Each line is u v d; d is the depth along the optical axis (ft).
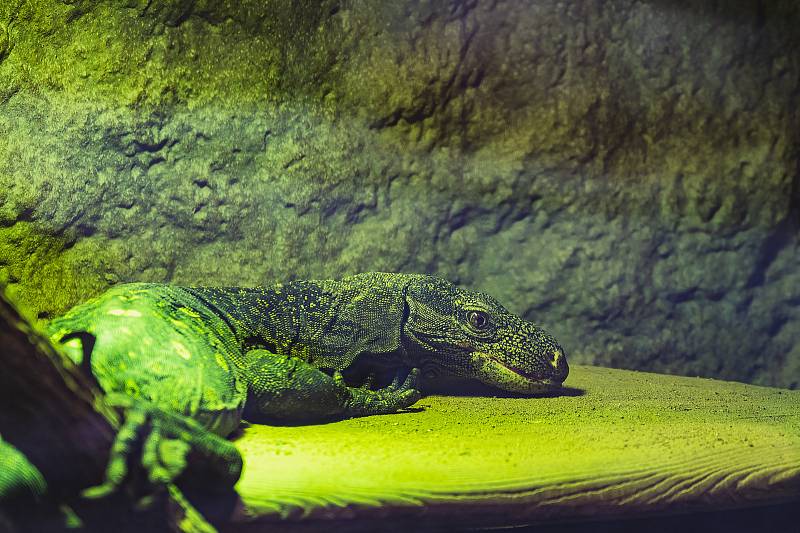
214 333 20.57
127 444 13.74
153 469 13.89
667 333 31.22
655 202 31.35
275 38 27.94
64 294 26.16
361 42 28.84
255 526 15.72
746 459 18.66
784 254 32.32
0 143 25.58
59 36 26.16
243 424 19.69
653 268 31.27
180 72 27.12
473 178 30.17
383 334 23.06
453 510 16.65
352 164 28.91
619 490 17.47
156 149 27.09
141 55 26.73
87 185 26.43
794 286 32.24
